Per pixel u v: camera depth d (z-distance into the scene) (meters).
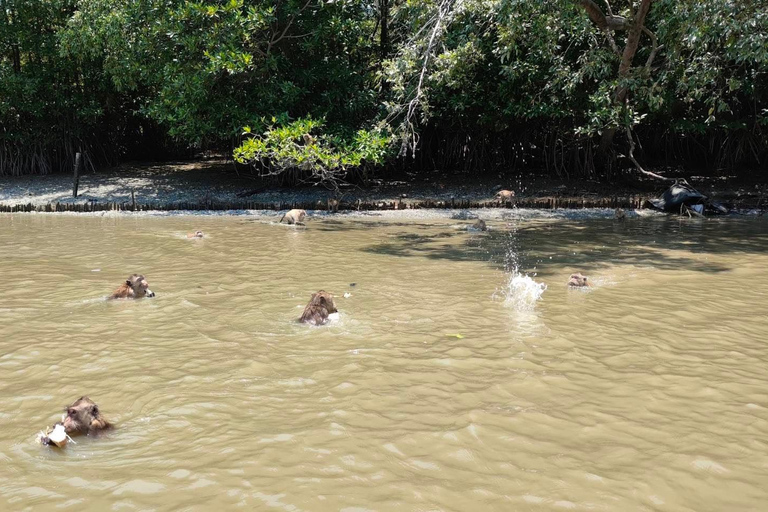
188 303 8.05
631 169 23.16
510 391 5.38
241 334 6.84
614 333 7.00
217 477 3.97
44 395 5.24
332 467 4.10
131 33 19.39
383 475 4.01
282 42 20.06
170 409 4.97
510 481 3.96
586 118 20.28
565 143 22.36
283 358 6.12
